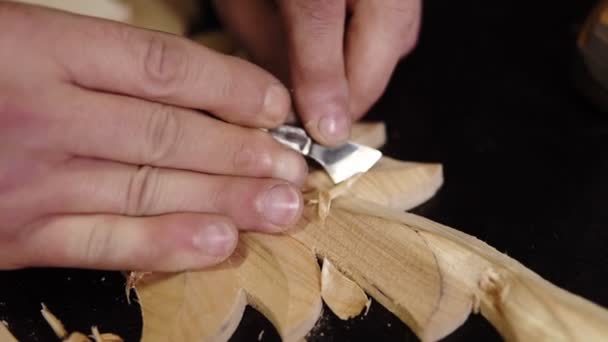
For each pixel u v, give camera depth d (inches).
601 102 14.4
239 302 11.5
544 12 17.0
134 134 11.2
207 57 11.5
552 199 13.0
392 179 12.9
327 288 11.6
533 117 14.5
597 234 12.4
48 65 10.8
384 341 11.1
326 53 12.6
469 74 15.6
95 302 11.9
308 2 12.7
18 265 11.6
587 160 13.6
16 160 10.7
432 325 10.9
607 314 10.5
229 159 11.7
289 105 12.2
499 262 11.3
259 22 14.7
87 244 11.3
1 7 11.0
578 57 14.7
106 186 11.2
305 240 12.0
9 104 10.7
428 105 14.9
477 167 13.7
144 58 11.1
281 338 11.3
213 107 11.8
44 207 11.0
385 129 14.4
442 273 11.3
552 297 10.7
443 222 12.8
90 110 11.0
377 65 13.5
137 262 11.4
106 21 11.3
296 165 12.0
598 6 14.4
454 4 17.5
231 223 11.5
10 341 11.4
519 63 15.7
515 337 10.7
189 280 11.7
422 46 16.4
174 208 11.6
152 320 11.4
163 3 15.5
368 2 13.5
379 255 11.7
